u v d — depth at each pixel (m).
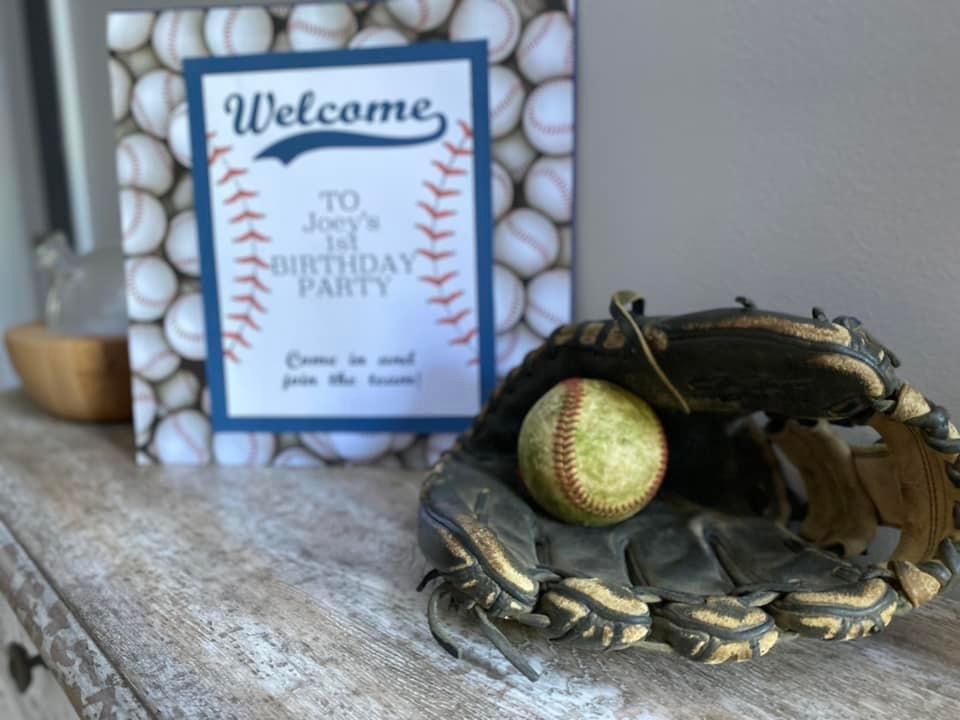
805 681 0.34
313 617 0.38
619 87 0.48
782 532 0.40
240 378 0.57
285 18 0.53
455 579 0.33
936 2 0.36
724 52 0.43
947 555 0.34
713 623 0.32
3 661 0.50
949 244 0.38
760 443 0.43
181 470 0.58
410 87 0.52
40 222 0.90
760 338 0.34
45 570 0.43
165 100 0.55
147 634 0.37
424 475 0.56
